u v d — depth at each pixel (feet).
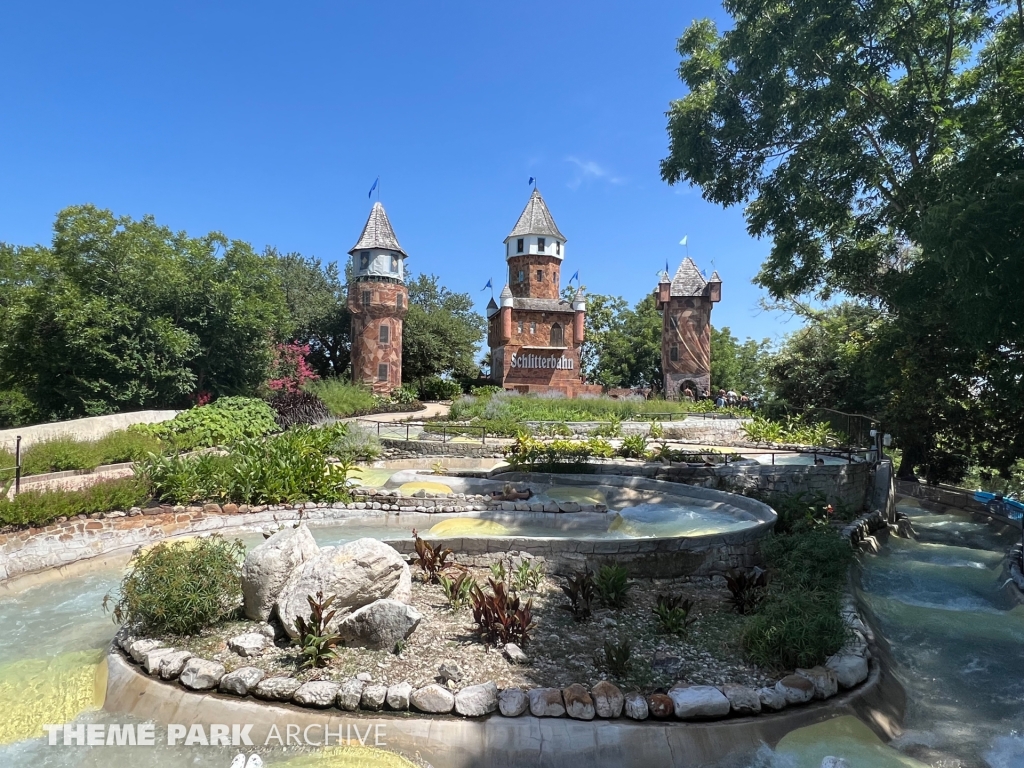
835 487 52.75
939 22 52.21
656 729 18.51
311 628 21.45
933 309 52.54
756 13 50.37
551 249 158.20
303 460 46.75
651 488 50.39
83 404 72.13
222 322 84.23
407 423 81.82
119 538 36.73
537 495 48.24
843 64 49.06
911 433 73.10
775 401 111.04
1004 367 54.29
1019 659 27.43
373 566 24.04
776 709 19.81
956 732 21.20
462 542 33.76
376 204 145.69
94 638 26.03
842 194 54.95
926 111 50.80
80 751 18.17
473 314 206.39
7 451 45.52
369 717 18.60
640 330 195.00
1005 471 77.71
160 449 53.06
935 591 37.81
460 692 19.06
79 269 74.23
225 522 40.70
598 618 26.89
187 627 23.18
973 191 36.11
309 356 166.40
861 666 22.27
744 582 28.86
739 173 57.62
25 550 32.94
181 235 87.76
